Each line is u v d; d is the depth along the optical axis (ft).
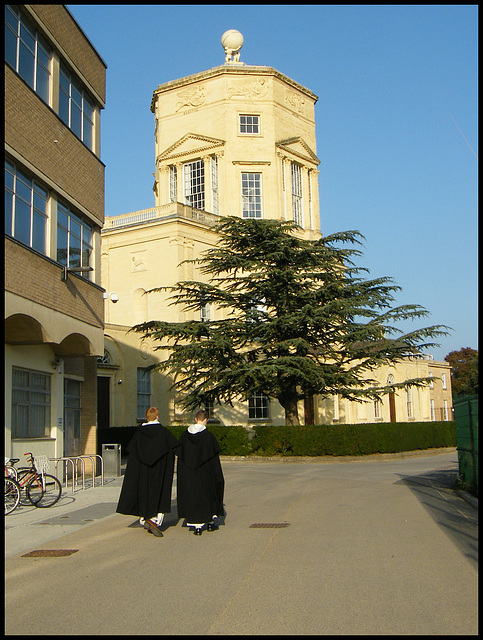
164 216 137.59
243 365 95.86
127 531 39.09
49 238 60.29
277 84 166.30
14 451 56.34
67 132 64.95
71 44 67.36
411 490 56.80
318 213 174.40
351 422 163.12
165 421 126.72
